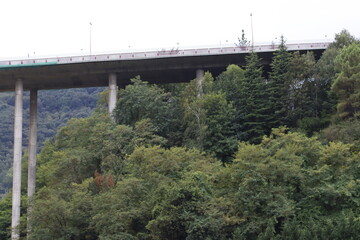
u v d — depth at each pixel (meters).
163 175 59.12
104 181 62.25
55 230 57.78
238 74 82.50
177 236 51.19
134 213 53.88
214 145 72.44
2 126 184.88
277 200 50.44
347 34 83.25
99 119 81.88
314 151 57.47
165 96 86.56
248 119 76.00
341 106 69.88
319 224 48.59
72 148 80.81
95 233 58.09
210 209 50.22
